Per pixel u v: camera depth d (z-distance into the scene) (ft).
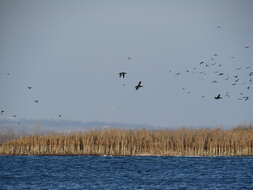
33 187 198.29
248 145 275.80
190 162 268.62
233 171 239.50
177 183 208.13
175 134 277.85
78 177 222.48
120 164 261.24
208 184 206.08
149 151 275.59
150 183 207.31
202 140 275.80
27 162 265.75
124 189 194.29
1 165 256.11
